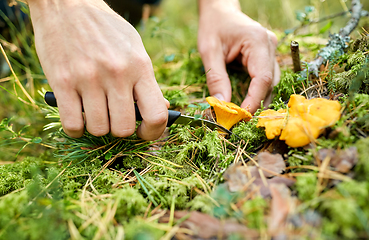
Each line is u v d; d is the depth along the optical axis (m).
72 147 0.26
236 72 0.34
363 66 0.23
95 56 0.22
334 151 0.20
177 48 0.56
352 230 0.17
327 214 0.18
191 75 0.37
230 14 0.31
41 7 0.23
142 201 0.21
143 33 0.53
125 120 0.22
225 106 0.24
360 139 0.20
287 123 0.21
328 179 0.19
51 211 0.19
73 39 0.22
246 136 0.24
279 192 0.19
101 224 0.19
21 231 0.19
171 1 0.93
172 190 0.22
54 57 0.22
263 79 0.27
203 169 0.23
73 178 0.24
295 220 0.18
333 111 0.21
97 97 0.22
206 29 0.32
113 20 0.23
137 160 0.25
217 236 0.18
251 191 0.20
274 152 0.22
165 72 0.41
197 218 0.19
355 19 0.31
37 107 0.29
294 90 0.27
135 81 0.22
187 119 0.25
